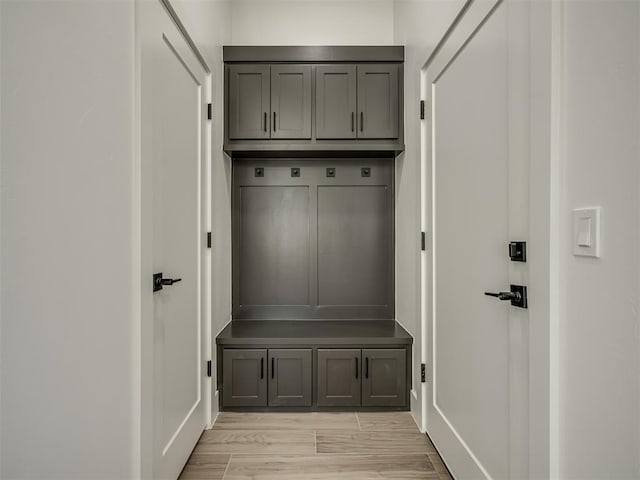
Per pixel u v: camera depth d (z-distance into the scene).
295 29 2.95
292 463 1.92
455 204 1.78
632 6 0.80
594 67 0.91
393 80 2.65
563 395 1.02
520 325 1.22
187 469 1.87
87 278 1.06
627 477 0.82
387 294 2.99
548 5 1.04
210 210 2.27
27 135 0.89
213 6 2.32
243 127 2.63
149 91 1.39
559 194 1.03
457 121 1.75
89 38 1.07
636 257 0.79
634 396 0.80
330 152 2.76
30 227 0.90
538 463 1.10
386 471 1.86
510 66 1.28
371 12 2.96
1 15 0.84
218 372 2.49
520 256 1.21
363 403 2.50
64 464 0.99
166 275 1.60
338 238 2.98
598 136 0.90
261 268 2.98
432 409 2.10
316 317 2.98
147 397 1.36
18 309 0.88
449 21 1.77
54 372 0.96
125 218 1.25
